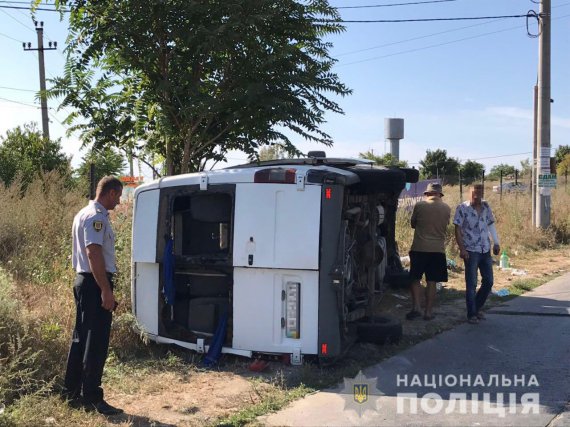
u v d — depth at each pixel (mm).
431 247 7566
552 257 13398
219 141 8070
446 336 6863
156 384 5203
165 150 8109
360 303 6574
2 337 5160
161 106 7457
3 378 4539
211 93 7520
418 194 16891
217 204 5867
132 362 5812
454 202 17250
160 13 6895
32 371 4938
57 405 4547
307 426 4328
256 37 7121
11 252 8898
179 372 5570
